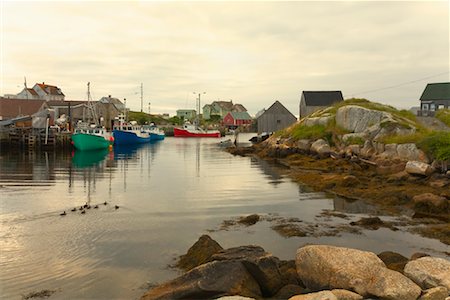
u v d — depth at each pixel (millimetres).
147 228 13766
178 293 7652
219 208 17031
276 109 68875
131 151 53688
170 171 30953
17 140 50938
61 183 24297
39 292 8727
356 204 17625
